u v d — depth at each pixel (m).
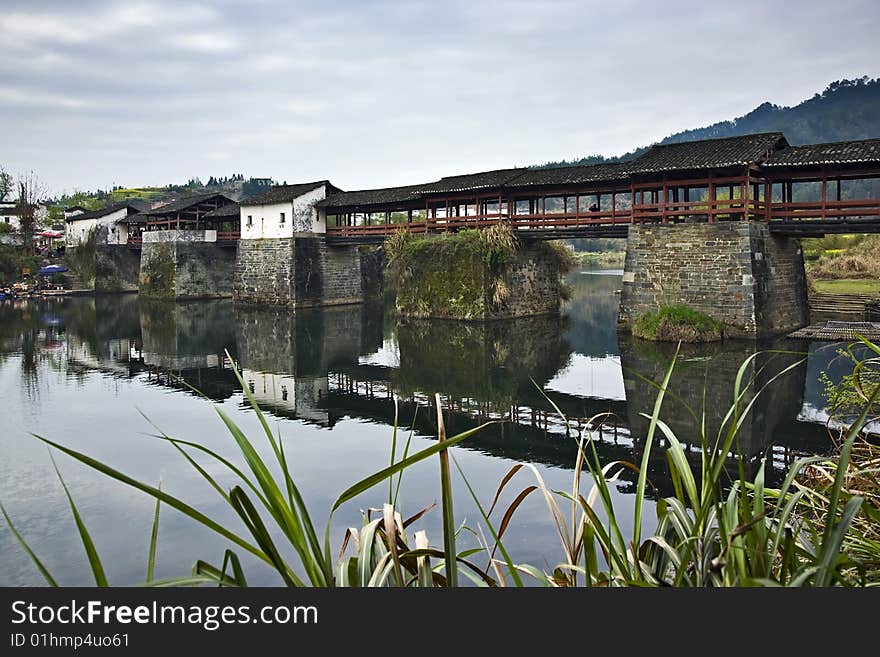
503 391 17.20
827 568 2.19
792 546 2.71
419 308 31.48
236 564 2.40
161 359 22.92
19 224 63.72
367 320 32.38
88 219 51.84
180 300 43.47
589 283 54.09
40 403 16.12
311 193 37.38
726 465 10.57
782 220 22.92
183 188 132.38
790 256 24.41
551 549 7.44
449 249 30.08
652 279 23.81
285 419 14.62
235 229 47.38
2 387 18.11
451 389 17.61
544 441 12.59
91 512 9.20
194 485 10.23
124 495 9.82
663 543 2.77
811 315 27.59
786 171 22.20
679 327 22.11
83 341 27.03
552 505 3.23
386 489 9.73
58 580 7.25
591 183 26.44
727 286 22.03
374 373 20.03
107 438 12.91
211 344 26.17
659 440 12.38
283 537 8.24
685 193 24.94
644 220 25.94
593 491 3.44
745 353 20.02
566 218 27.34
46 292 47.91
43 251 58.03
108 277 50.69
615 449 11.91
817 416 13.74
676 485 3.00
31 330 30.38
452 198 31.20
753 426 13.05
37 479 10.53
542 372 19.39
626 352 21.28
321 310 36.56
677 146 24.59
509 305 30.59
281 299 37.44
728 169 22.55
